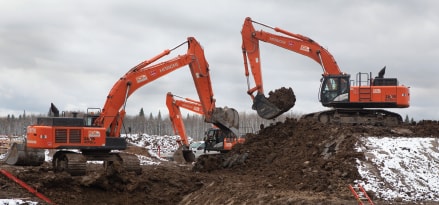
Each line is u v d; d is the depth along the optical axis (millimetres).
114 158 29094
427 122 32125
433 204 20594
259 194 22703
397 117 33719
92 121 30281
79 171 27125
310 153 27312
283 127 33250
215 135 42375
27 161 29469
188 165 40969
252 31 36188
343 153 25188
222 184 26625
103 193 27547
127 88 31219
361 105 33719
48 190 26250
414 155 24922
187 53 35031
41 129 27234
